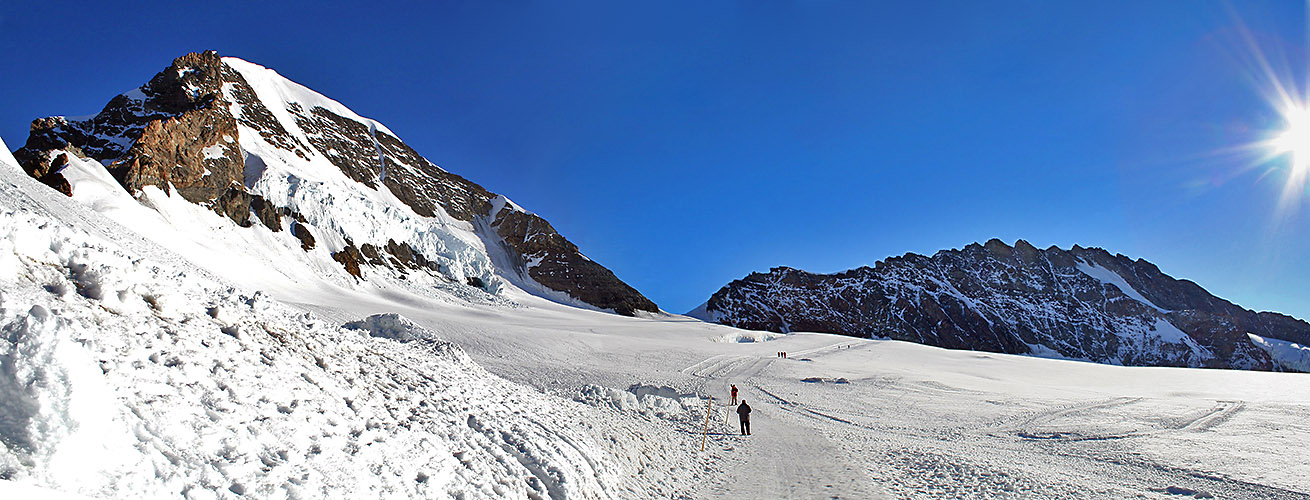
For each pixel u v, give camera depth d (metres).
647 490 10.15
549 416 11.89
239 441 4.80
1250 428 23.50
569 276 140.50
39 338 3.79
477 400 10.39
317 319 10.98
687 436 16.61
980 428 23.81
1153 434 21.94
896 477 12.48
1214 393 39.59
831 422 24.33
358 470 5.43
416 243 114.00
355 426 6.30
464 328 54.44
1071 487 12.34
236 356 6.31
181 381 5.12
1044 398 34.56
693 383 36.06
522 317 88.06
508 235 150.88
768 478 11.94
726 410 24.80
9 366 3.55
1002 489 11.68
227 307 8.03
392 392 8.39
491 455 7.75
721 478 11.83
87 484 3.44
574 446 9.92
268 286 66.44
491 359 37.12
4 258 5.38
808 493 10.62
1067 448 18.86
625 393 19.89
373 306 69.94
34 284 5.42
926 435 21.69
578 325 86.06
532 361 41.38
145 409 4.37
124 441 3.91
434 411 8.46
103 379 4.09
